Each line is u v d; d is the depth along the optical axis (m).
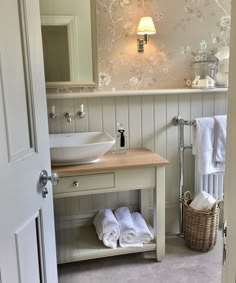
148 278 2.11
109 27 2.34
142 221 2.39
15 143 1.12
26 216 1.20
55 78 2.30
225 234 0.74
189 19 2.46
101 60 2.37
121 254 2.29
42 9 2.21
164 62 2.48
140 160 2.16
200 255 2.36
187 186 2.69
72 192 2.03
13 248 1.11
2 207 1.03
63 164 2.06
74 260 2.12
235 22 0.65
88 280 2.10
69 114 2.37
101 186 2.06
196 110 2.60
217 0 2.48
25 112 1.19
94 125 2.44
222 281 0.79
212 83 2.49
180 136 2.58
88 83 2.35
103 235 2.20
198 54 2.52
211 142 2.43
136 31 2.38
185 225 2.46
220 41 2.54
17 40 1.13
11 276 1.10
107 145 2.04
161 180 2.14
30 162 1.22
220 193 2.67
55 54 2.28
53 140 2.30
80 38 2.29
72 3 2.24
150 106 2.51
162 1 2.39
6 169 1.05
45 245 1.38
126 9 2.34
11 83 1.09
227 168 0.71
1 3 1.02
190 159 2.67
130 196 2.61
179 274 2.15
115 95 2.37
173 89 2.47
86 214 2.55
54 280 1.50
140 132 2.52
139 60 2.43
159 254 2.27
